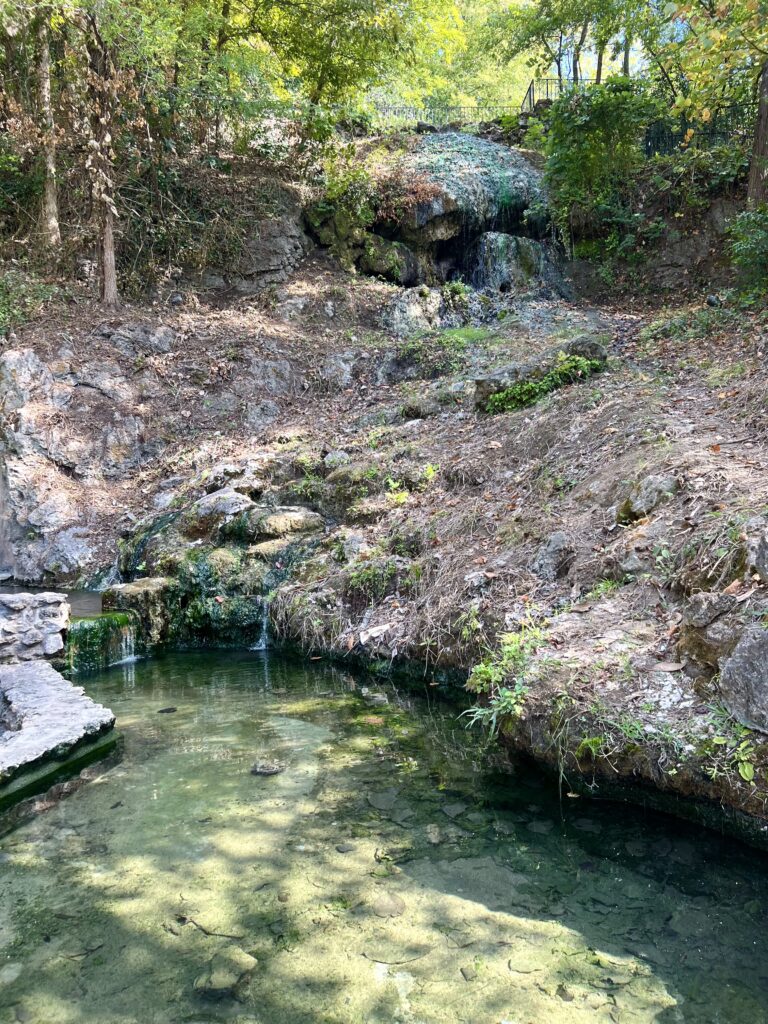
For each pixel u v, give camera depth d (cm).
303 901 311
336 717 521
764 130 1219
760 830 328
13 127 1270
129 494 1005
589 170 1520
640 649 414
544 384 861
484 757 443
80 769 445
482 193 1603
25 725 462
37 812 393
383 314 1348
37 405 1014
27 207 1275
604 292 1534
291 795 404
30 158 1273
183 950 283
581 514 593
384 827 369
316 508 833
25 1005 255
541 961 271
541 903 305
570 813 376
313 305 1345
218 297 1366
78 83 1165
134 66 1209
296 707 544
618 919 293
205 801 400
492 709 426
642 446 627
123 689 604
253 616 725
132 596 718
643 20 1517
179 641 738
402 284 1524
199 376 1140
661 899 304
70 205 1304
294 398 1164
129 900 313
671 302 1403
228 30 1438
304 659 669
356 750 462
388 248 1523
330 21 1473
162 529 836
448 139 1841
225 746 474
